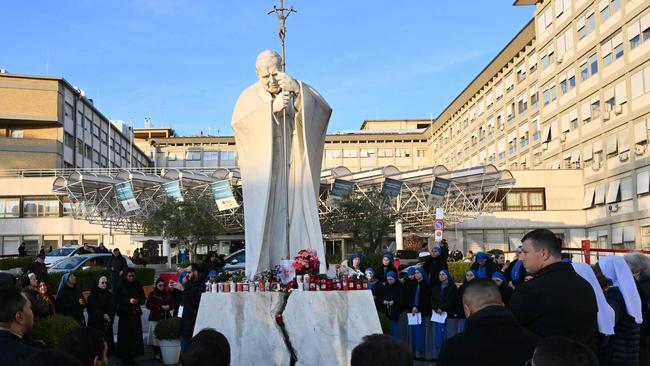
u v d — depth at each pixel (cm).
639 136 3853
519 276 1220
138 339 1229
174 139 8275
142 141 8888
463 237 5044
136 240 4938
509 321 400
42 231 5250
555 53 4903
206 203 3844
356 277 976
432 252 1248
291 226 1087
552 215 4862
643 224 3881
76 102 5872
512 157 5709
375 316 891
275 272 996
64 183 3759
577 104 4597
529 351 386
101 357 391
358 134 8156
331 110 1117
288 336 888
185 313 1123
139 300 1240
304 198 1088
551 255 480
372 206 3834
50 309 1116
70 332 391
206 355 346
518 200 4950
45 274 1591
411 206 4275
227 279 1045
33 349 418
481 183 3819
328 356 875
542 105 5153
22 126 5509
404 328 1245
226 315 919
